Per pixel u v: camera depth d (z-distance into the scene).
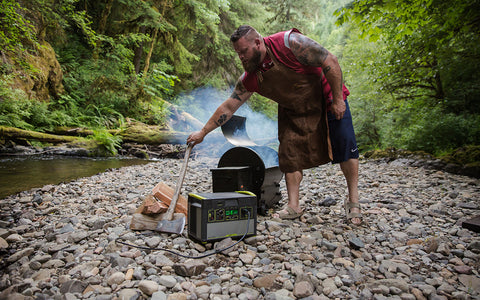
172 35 15.91
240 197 2.21
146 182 4.74
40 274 1.70
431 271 1.85
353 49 12.31
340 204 3.45
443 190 4.21
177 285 1.59
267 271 1.80
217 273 1.78
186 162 2.70
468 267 1.82
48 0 11.65
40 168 6.14
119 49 13.86
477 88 8.88
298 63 2.39
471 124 8.35
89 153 9.23
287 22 22.77
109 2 14.40
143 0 14.52
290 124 2.73
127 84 14.19
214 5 16.45
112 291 1.57
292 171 2.79
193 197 2.22
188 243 2.18
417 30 7.55
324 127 2.62
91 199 3.48
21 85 10.05
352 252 2.07
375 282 1.65
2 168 5.96
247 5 20.78
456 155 6.25
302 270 1.80
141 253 1.99
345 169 2.70
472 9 5.96
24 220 2.65
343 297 1.55
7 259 1.88
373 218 2.91
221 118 2.74
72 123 10.78
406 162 6.82
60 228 2.49
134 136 10.91
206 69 20.20
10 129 8.15
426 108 9.90
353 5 6.25
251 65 2.43
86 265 1.80
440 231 2.55
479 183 4.71
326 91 2.55
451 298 1.53
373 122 13.30
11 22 8.55
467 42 8.01
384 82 9.53
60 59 13.18
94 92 12.97
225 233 2.16
